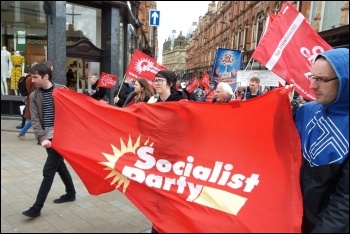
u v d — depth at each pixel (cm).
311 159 181
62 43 1027
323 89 169
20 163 523
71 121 282
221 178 216
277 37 339
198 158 230
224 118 229
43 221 328
